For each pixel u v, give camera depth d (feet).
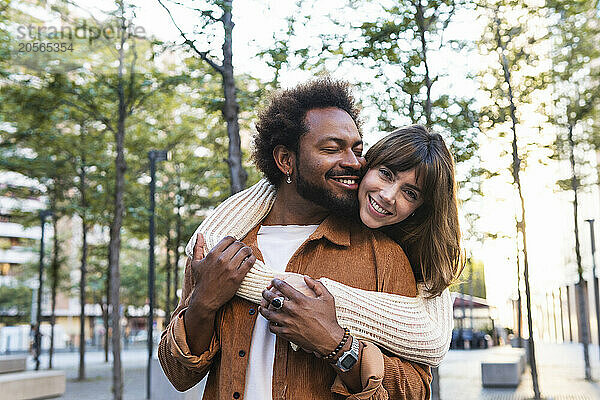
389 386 5.19
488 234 49.32
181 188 65.72
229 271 5.40
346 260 5.68
